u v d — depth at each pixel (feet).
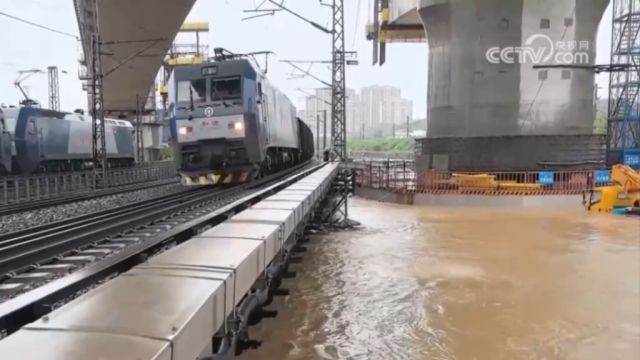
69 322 8.29
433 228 67.72
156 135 193.26
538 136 91.04
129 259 14.53
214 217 22.20
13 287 19.88
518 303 34.81
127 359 6.86
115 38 113.50
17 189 61.82
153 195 54.44
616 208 78.79
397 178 109.29
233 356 13.99
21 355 6.97
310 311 32.83
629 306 34.04
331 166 71.92
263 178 59.00
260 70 56.75
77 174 77.51
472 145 94.17
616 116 115.24
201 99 52.06
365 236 62.34
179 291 10.05
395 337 28.68
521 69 91.20
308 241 57.57
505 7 90.43
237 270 12.23
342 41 102.73
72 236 30.91
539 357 25.99
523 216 76.54
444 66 98.22
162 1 96.48
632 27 111.65
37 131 85.76
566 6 91.40
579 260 47.88
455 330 29.78
